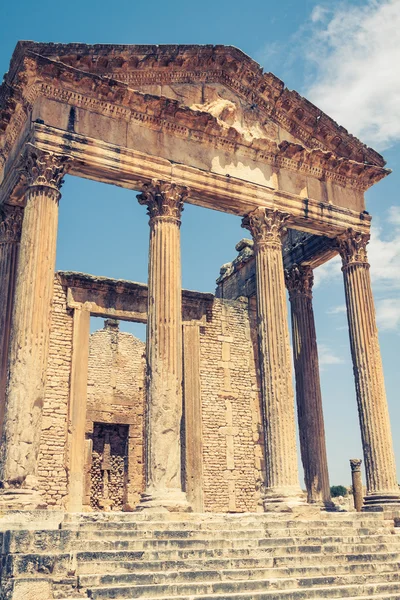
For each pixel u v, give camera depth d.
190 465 27.16
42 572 11.64
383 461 21.89
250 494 28.52
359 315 23.66
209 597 11.74
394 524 20.11
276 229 22.28
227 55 22.53
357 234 24.55
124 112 20.27
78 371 25.72
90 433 29.77
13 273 20.86
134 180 20.23
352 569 14.92
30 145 18.36
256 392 30.41
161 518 16.36
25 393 16.34
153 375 18.61
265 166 23.00
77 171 19.53
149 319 19.30
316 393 25.91
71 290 26.75
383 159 25.67
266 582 13.04
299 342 26.88
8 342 20.11
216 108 22.19
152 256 19.86
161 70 21.42
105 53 19.88
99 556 12.62
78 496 24.12
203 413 28.47
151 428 18.16
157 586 11.93
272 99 23.64
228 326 30.61
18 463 15.72
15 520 14.42
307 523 17.67
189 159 21.22
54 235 18.11
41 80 18.92
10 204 21.03
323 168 24.30
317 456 24.78
